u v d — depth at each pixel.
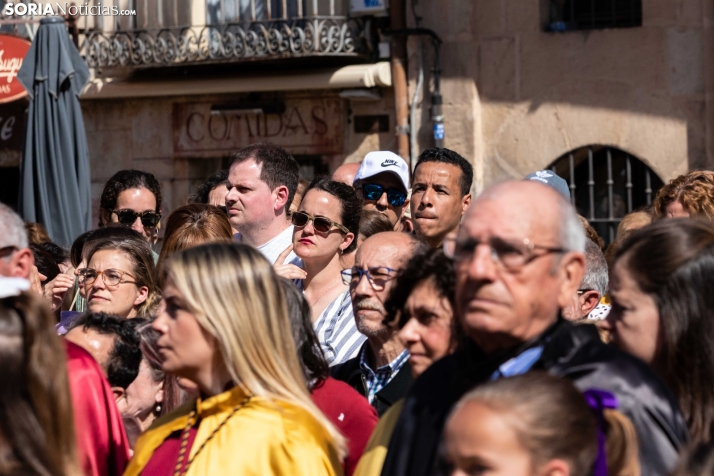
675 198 6.16
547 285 3.25
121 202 8.70
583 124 13.14
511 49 13.41
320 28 13.57
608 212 13.34
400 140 13.73
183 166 15.13
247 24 14.09
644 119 12.88
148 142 15.27
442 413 3.33
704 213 6.01
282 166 7.58
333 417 4.36
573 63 13.16
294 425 3.82
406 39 13.73
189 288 3.81
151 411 5.32
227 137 14.84
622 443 3.00
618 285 3.72
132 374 5.10
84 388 4.43
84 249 6.76
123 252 6.40
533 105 13.34
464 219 3.35
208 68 14.77
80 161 11.26
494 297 3.21
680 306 3.59
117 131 15.44
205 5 14.41
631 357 3.26
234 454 3.77
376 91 13.99
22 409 3.31
